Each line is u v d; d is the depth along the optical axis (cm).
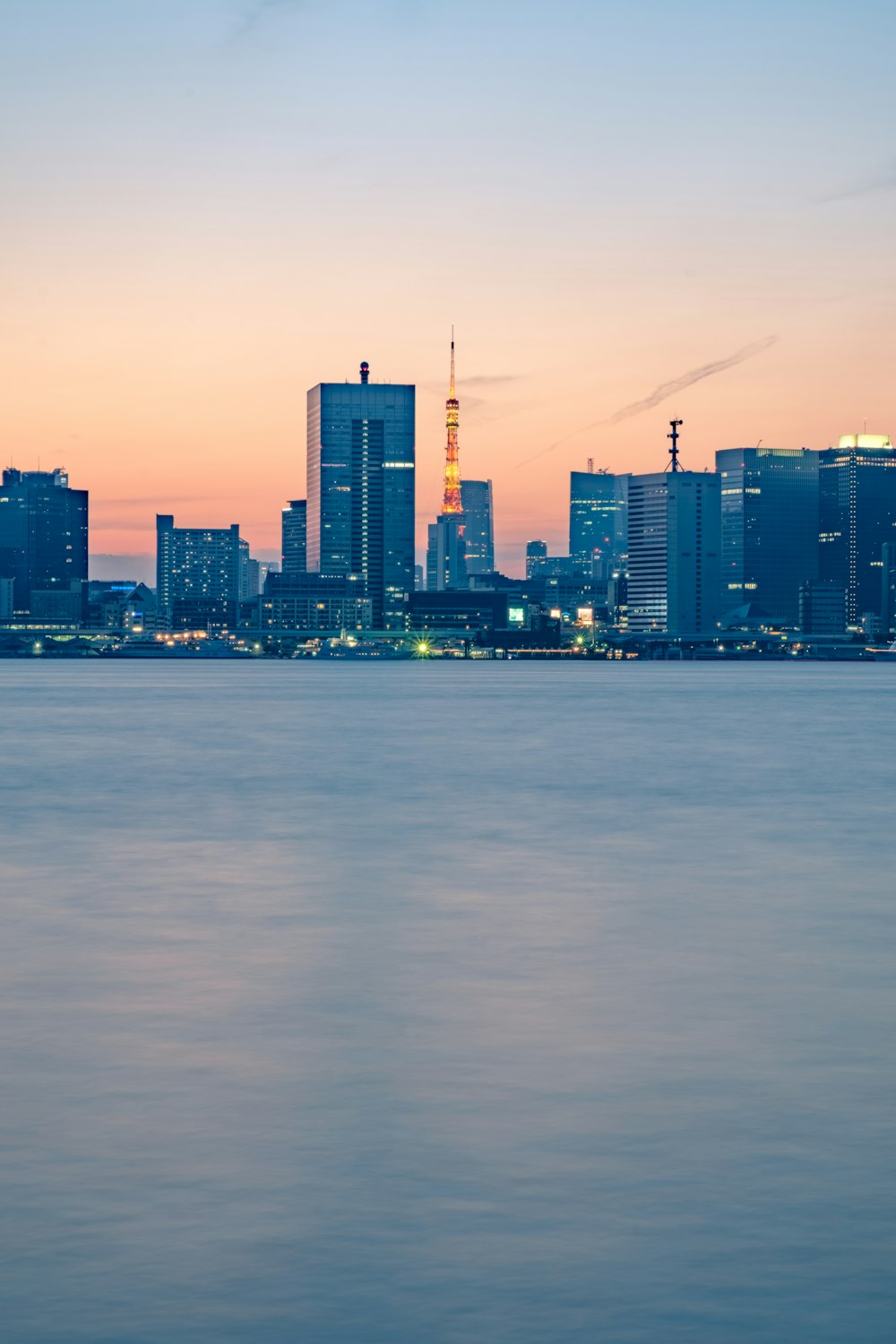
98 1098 2319
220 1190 1895
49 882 4947
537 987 3203
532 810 7562
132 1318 1540
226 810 7575
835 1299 1584
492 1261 1680
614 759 11700
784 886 4844
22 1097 2323
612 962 3500
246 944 3753
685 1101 2295
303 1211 1822
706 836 6366
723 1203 1850
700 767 10756
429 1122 2186
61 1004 3031
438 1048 2642
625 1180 1934
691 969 3412
